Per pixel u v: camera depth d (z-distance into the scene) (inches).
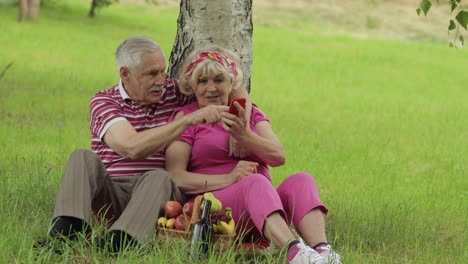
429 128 668.7
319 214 244.1
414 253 283.1
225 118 250.5
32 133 496.4
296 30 1434.5
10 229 255.3
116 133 255.0
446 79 1032.8
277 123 625.3
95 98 264.8
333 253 234.5
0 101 608.1
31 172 344.2
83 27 1184.2
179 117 264.7
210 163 264.1
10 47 934.4
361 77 992.2
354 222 308.2
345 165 479.5
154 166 265.6
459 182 453.4
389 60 1152.8
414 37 1480.1
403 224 313.7
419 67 1114.7
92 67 856.9
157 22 1326.3
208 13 324.2
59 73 787.4
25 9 1155.9
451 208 382.9
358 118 697.0
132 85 261.1
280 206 239.0
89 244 240.8
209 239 238.1
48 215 286.8
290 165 459.8
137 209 243.8
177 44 332.2
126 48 259.8
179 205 248.7
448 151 562.9
